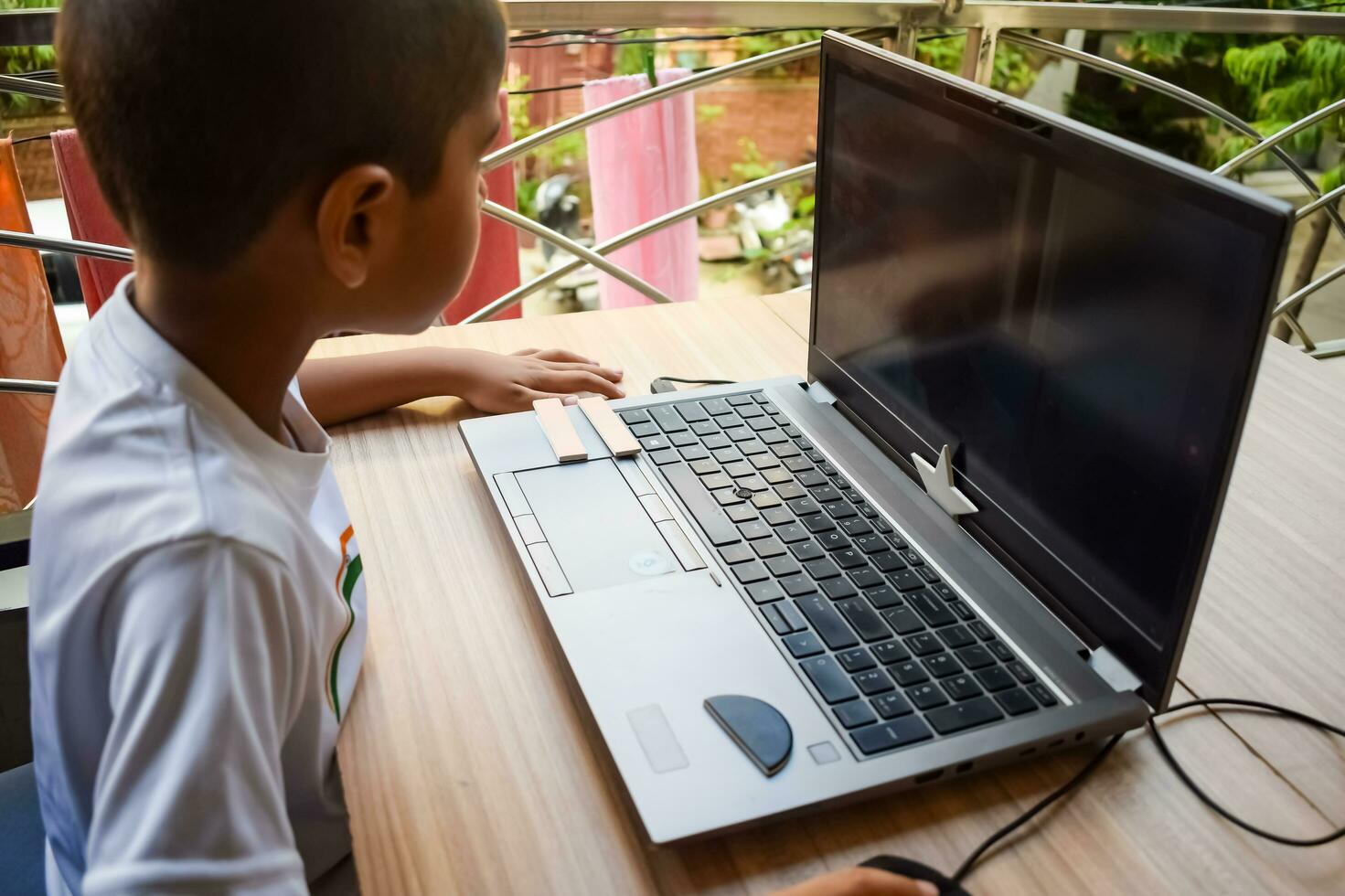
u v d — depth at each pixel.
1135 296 0.61
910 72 0.77
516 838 0.57
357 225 0.53
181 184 0.50
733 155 4.91
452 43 0.52
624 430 0.91
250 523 0.50
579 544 0.76
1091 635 0.68
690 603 0.70
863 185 0.86
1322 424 1.01
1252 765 0.63
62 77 0.50
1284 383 1.08
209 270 0.52
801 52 1.62
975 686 0.64
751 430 0.93
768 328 1.18
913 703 0.63
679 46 4.61
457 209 0.57
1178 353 0.58
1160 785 0.61
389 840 0.57
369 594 0.75
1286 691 0.69
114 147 0.50
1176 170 0.56
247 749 0.48
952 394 0.80
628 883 0.55
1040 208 0.67
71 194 1.46
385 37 0.49
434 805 0.59
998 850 0.57
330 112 0.49
